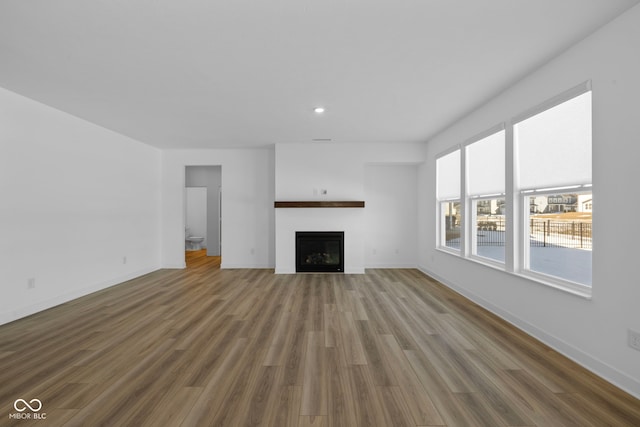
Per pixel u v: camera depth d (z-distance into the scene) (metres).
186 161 6.57
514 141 3.32
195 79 3.15
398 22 2.21
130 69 2.93
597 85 2.29
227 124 4.76
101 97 3.64
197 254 8.93
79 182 4.42
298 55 2.68
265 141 5.90
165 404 1.94
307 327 3.23
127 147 5.51
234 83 3.25
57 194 4.05
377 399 1.99
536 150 3.04
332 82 3.24
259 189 6.58
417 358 2.55
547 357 2.56
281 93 3.53
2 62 2.77
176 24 2.22
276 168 6.05
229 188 6.59
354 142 6.02
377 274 5.95
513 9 2.06
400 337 2.97
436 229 5.55
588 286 2.50
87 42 2.45
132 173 5.64
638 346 2.00
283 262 6.04
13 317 3.44
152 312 3.72
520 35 2.37
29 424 1.75
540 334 2.88
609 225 2.20
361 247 6.04
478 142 4.17
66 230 4.19
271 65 2.86
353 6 2.04
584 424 1.76
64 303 4.09
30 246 3.68
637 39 2.00
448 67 2.90
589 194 2.53
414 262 6.60
